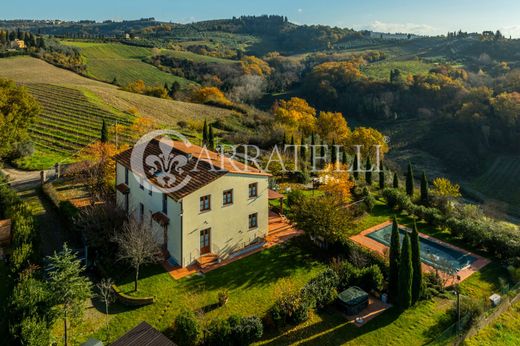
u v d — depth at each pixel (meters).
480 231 33.44
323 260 29.66
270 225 35.62
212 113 103.12
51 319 19.36
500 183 79.25
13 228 28.73
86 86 101.38
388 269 26.55
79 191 41.25
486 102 104.12
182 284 25.77
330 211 30.64
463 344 22.05
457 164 89.00
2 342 18.67
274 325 21.94
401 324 22.88
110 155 42.16
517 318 25.03
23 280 21.75
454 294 26.19
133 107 90.62
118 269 26.67
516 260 29.88
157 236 30.42
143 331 18.02
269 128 80.56
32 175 47.38
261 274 27.41
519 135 90.06
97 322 21.94
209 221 28.69
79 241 30.31
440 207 43.34
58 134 63.09
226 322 20.59
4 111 52.72
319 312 23.67
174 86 133.75
